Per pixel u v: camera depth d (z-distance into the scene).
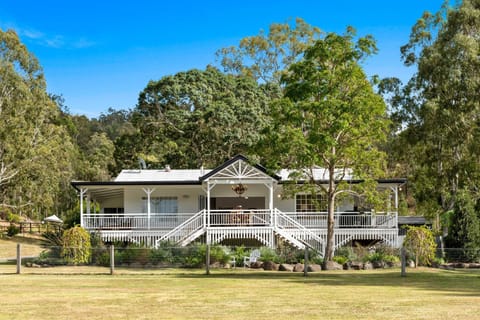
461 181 41.09
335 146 27.36
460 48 40.16
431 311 12.26
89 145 95.38
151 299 14.84
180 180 36.28
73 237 27.70
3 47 50.56
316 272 25.27
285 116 26.81
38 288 17.75
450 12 42.47
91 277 22.03
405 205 47.22
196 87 55.41
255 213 33.72
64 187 68.88
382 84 45.66
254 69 63.66
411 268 27.05
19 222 58.69
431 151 42.44
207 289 17.42
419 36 45.94
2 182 51.59
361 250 30.56
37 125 52.19
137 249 27.92
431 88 43.09
